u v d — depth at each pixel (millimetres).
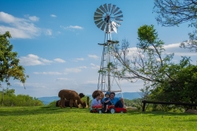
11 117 15477
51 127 9992
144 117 15336
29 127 10180
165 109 24344
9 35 35938
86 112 20281
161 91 24438
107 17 32938
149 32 24969
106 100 19812
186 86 22422
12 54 36031
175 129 10086
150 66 24766
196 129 10297
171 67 23953
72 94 26625
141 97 25656
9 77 35688
